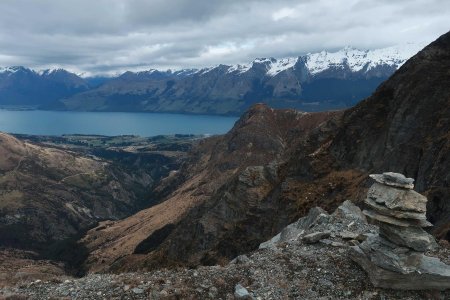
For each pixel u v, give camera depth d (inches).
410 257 876.6
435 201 1924.2
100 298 868.0
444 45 3112.7
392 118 2901.1
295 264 984.9
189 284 904.9
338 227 1199.6
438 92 2753.4
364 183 2491.4
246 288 898.1
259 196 3223.4
